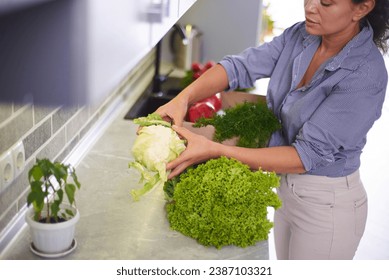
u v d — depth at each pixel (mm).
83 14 660
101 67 675
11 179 1360
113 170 1866
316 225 1771
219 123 1743
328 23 1547
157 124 1541
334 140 1597
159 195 1718
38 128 1549
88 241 1434
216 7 3418
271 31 4332
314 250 1806
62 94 661
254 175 1437
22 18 652
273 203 1435
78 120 1951
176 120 1708
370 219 3459
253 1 3375
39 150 1579
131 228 1516
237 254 1433
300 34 1849
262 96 1996
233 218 1408
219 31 3465
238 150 1567
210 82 1894
